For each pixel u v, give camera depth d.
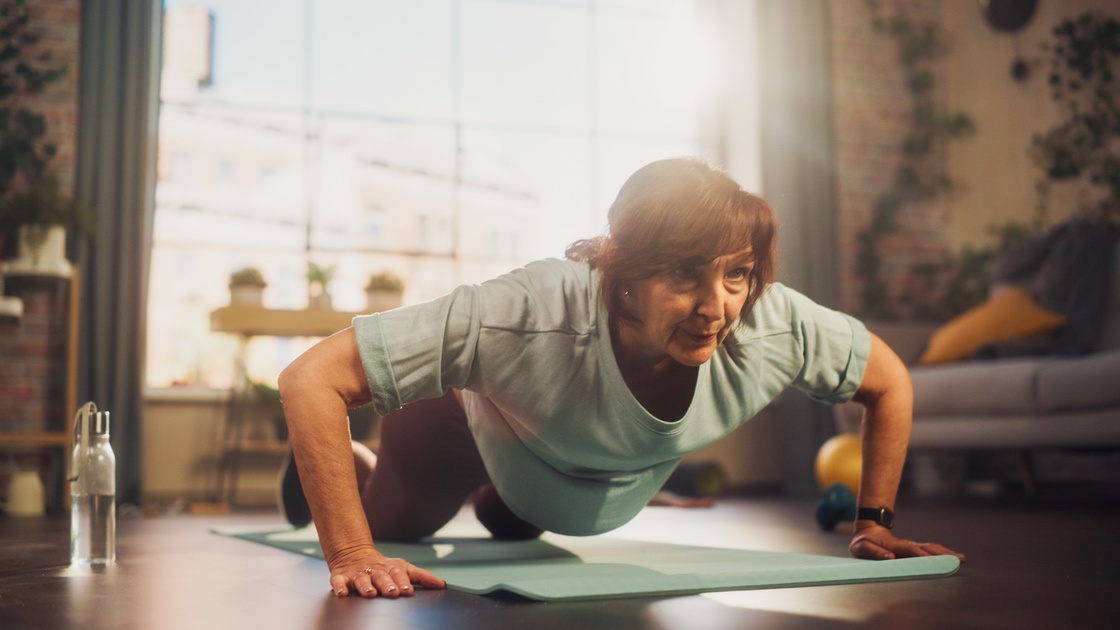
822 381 1.60
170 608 1.27
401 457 2.04
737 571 1.48
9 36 4.68
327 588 1.46
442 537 2.47
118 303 4.55
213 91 5.33
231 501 4.70
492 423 1.64
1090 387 3.62
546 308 1.42
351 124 5.53
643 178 1.23
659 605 1.22
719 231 1.17
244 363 4.80
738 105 5.85
